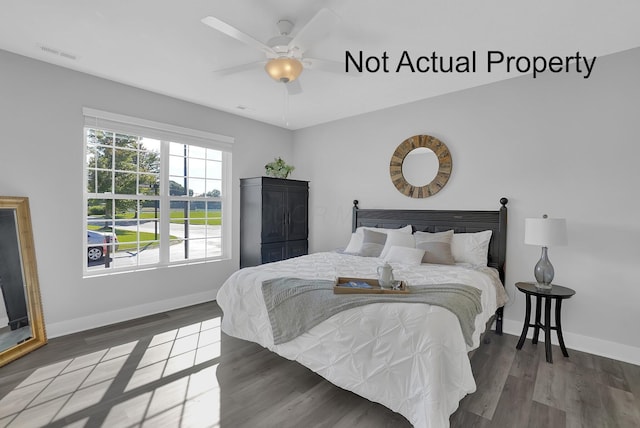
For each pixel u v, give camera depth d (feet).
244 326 8.40
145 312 11.81
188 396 6.83
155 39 8.17
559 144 9.69
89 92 10.37
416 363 5.55
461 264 10.35
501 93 10.72
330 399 6.78
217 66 9.70
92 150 10.79
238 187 14.87
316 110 13.96
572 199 9.48
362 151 14.44
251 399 6.75
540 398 6.86
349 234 14.90
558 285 9.49
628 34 7.82
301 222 15.70
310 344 6.86
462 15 7.07
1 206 8.60
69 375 7.59
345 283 7.76
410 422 5.49
